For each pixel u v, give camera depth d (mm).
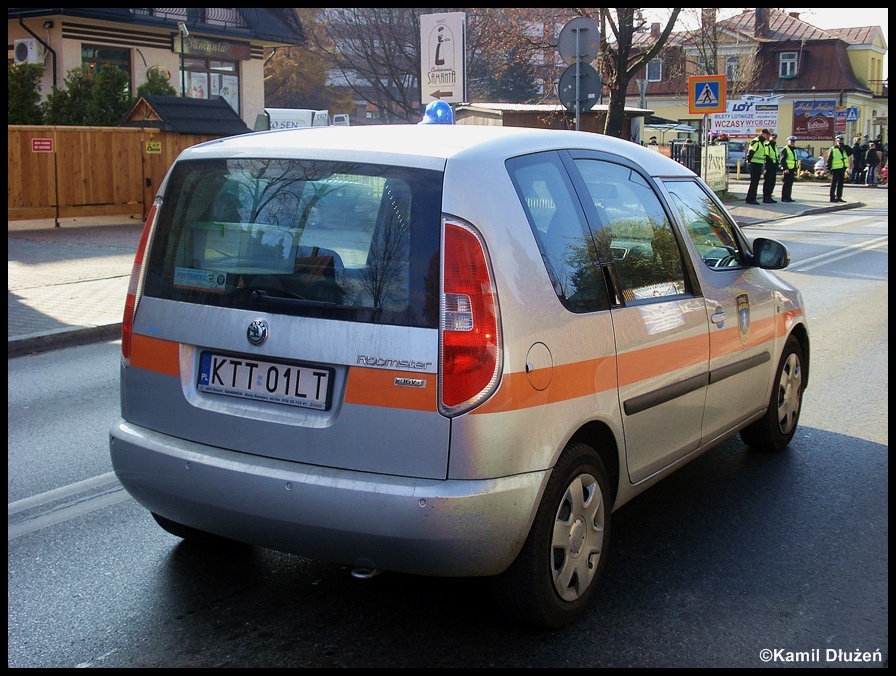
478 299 3365
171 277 3914
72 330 9969
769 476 5641
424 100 14422
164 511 3883
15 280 13078
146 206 20875
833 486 5484
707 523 4918
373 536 3359
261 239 3715
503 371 3375
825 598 4102
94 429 6730
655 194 4719
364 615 3920
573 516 3775
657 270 4496
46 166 19203
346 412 3428
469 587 4180
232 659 3578
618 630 3805
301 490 3438
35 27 29859
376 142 3719
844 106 65188
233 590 4148
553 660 3570
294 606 4004
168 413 3848
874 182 44594
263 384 3619
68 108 24094
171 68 32438
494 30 42625
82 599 4062
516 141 3857
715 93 23359
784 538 4734
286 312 3572
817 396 7559
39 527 4871
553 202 3889
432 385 3328
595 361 3824
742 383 5285
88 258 15133
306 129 4117
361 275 3479
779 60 67000
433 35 14203
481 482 3340
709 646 3691
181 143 21219
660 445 4426
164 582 4227
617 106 23172
